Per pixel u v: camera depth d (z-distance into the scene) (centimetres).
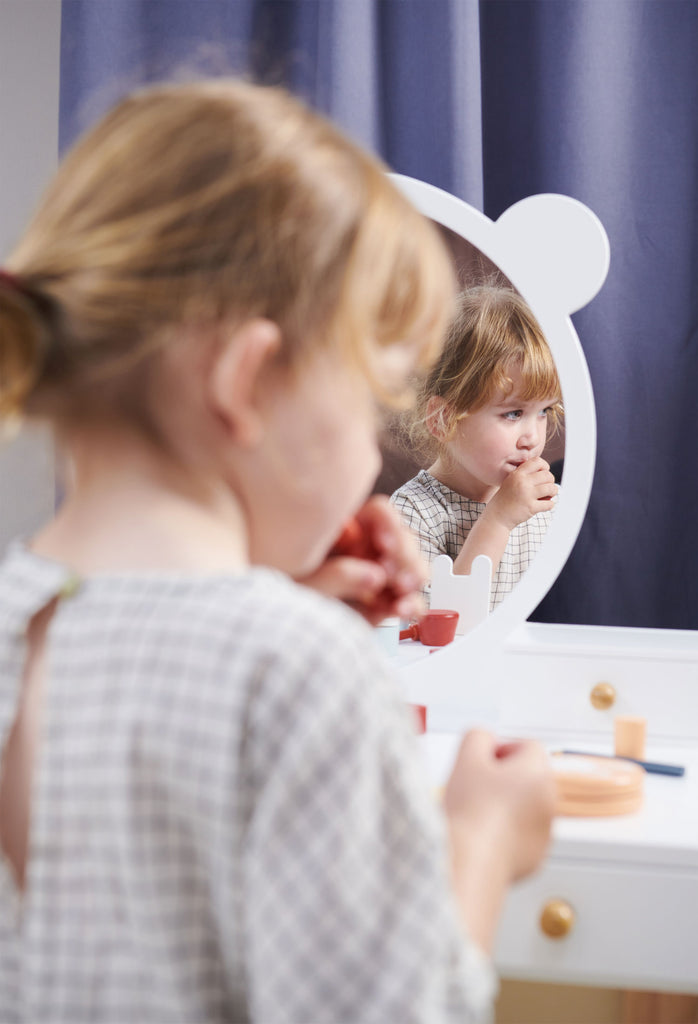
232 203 41
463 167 121
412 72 124
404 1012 35
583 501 107
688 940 78
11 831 42
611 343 123
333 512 45
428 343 50
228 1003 38
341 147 45
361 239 43
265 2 128
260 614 39
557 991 114
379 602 71
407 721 42
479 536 109
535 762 52
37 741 42
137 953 37
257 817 36
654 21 122
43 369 42
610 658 102
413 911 37
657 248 122
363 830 37
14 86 136
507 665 104
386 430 110
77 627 41
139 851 37
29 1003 39
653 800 87
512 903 80
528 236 105
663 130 122
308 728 37
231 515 44
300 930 35
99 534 43
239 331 41
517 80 127
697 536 123
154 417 42
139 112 45
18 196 136
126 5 124
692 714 101
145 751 38
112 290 41
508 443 108
